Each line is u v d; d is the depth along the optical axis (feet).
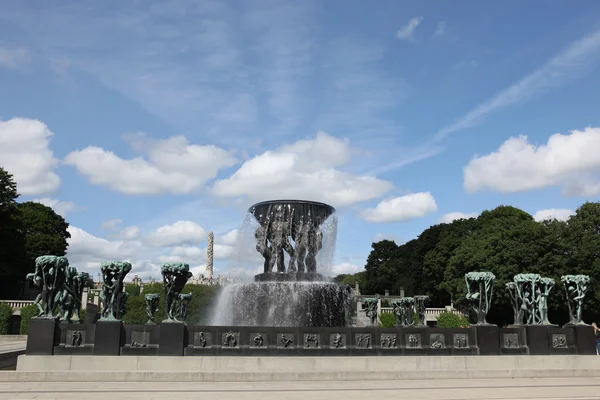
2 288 260.62
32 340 56.39
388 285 347.15
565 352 69.67
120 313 63.21
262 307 83.56
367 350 63.21
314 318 82.74
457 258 236.63
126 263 62.39
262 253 90.17
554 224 214.07
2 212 235.20
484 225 262.88
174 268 61.11
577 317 73.41
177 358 57.82
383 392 47.80
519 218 265.95
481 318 68.74
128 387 49.57
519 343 69.15
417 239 340.80
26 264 253.03
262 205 91.61
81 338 57.62
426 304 281.95
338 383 54.49
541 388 52.11
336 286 85.35
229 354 59.77
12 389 47.60
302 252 89.45
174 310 61.93
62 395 44.24
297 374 56.85
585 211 228.63
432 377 59.88
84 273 79.51
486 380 59.00
